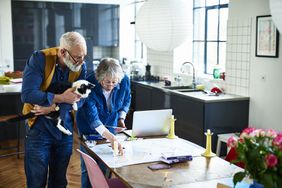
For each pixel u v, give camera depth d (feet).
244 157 5.64
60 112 8.85
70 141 9.65
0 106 17.83
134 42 26.89
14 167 15.56
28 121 9.23
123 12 26.27
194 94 16.42
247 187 6.56
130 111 20.53
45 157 9.21
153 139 9.77
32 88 8.47
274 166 5.40
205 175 7.38
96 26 25.58
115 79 9.19
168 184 6.91
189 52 20.68
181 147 9.11
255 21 14.83
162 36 10.39
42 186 9.30
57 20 24.32
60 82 8.96
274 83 14.17
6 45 23.25
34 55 8.70
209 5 19.01
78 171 15.06
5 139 18.94
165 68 21.65
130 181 7.04
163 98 18.28
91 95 9.34
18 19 23.30
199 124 15.33
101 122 9.50
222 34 18.13
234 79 16.22
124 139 9.71
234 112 15.40
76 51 8.37
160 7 10.23
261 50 14.61
